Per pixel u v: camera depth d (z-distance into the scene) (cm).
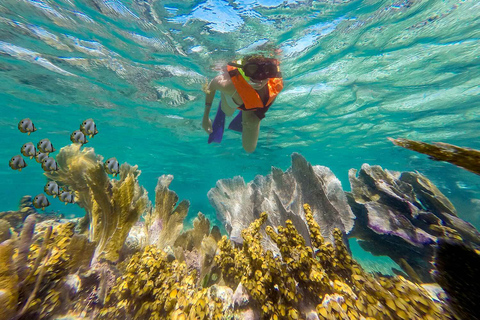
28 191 3450
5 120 1189
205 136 1434
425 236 297
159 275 206
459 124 1188
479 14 572
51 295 203
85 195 348
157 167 2250
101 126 1284
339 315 152
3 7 559
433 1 546
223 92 509
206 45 682
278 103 1036
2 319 175
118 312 196
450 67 781
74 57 755
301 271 183
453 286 191
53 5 566
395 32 648
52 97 983
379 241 345
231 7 562
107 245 253
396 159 1775
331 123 1277
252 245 214
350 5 561
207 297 196
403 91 941
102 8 580
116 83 900
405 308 150
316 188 305
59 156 365
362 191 397
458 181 1608
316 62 776
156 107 1085
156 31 654
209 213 1433
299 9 567
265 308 171
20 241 211
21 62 760
